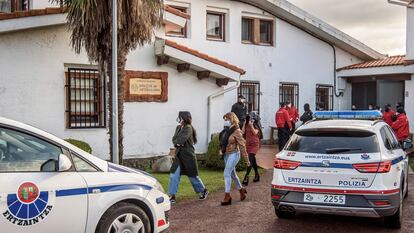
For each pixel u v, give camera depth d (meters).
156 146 12.62
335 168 6.27
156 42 12.37
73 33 9.32
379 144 6.44
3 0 12.11
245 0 19.06
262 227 6.89
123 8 8.79
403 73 19.66
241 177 11.21
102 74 9.59
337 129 6.68
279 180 6.61
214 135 13.20
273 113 20.20
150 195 5.38
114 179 5.05
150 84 12.44
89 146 11.09
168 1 17.06
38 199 4.41
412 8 17.55
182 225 7.01
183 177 11.23
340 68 22.55
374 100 22.55
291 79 20.88
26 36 10.64
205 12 18.08
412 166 13.57
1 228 4.20
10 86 10.47
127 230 5.11
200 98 13.51
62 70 11.15
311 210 6.38
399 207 6.52
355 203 6.14
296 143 6.82
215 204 8.43
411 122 19.44
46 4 12.24
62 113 11.17
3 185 4.26
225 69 13.34
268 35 20.39
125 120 12.01
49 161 4.59
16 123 4.62
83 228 4.73
